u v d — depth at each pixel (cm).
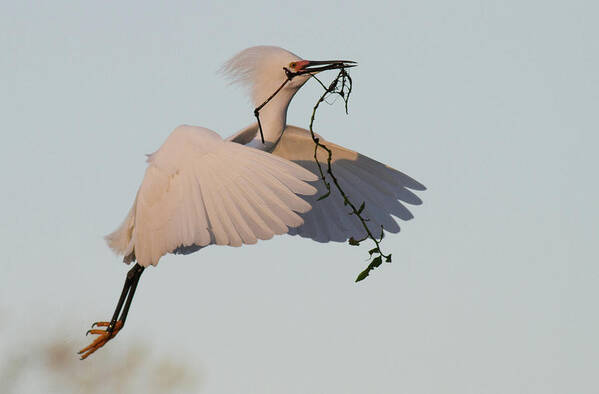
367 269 1095
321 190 1270
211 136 1047
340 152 1255
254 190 987
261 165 997
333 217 1279
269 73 1222
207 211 999
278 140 1230
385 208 1277
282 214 973
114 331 1151
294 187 981
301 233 1277
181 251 1133
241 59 1238
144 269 1166
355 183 1275
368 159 1255
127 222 1163
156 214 1034
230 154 1017
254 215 980
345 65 1215
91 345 1149
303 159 1268
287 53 1227
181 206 1017
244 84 1236
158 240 1029
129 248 1106
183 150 1041
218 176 1008
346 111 1116
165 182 1034
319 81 1121
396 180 1267
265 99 1226
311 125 1120
